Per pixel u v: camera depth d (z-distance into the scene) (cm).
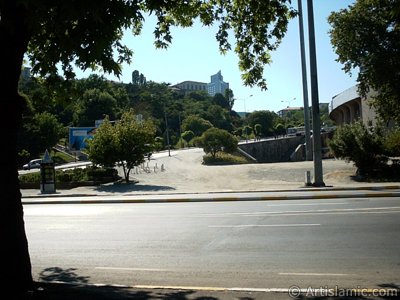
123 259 893
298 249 895
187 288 646
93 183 3416
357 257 806
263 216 1371
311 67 2408
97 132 3525
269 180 3262
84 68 661
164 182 3509
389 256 802
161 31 889
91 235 1193
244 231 1127
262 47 898
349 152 2823
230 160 5988
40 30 575
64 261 896
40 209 1986
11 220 588
